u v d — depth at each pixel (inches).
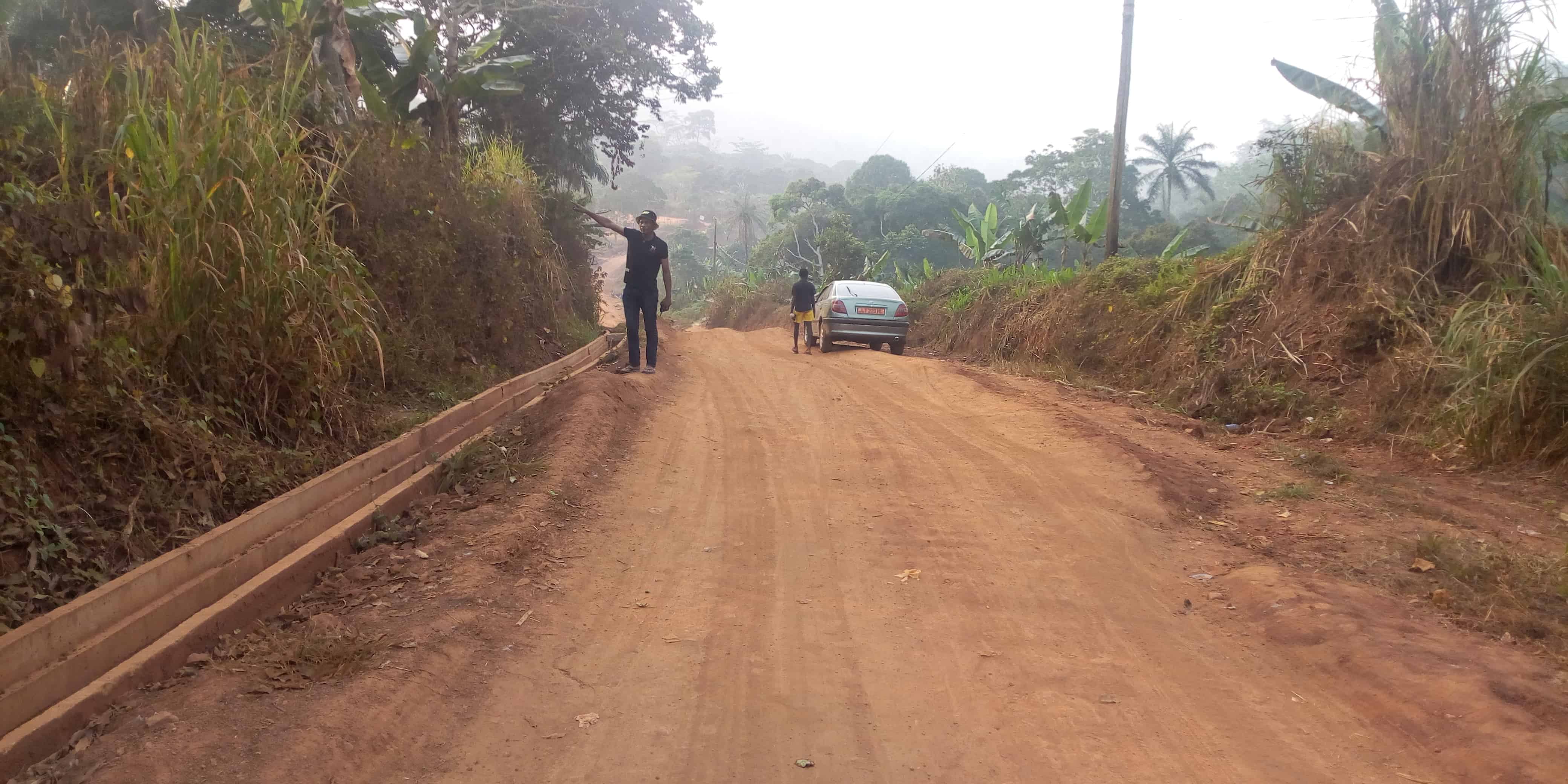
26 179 160.4
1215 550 210.7
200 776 104.5
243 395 190.2
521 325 401.4
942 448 306.2
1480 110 358.3
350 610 156.6
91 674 118.2
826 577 186.5
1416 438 315.3
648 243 417.4
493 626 154.2
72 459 145.7
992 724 130.0
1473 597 176.4
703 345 713.6
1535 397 283.3
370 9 500.7
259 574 156.5
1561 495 258.8
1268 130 460.1
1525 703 130.3
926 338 836.0
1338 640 155.0
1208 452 318.7
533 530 198.5
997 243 956.0
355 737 116.2
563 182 1130.0
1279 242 431.8
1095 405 409.4
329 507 182.4
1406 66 384.8
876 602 174.2
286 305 197.8
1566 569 191.3
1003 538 213.2
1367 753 123.0
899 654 152.3
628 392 351.6
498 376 346.6
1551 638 159.2
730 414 354.3
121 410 154.1
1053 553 204.7
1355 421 337.1
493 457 245.0
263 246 191.2
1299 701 138.9
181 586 138.9
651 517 220.1
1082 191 745.0
